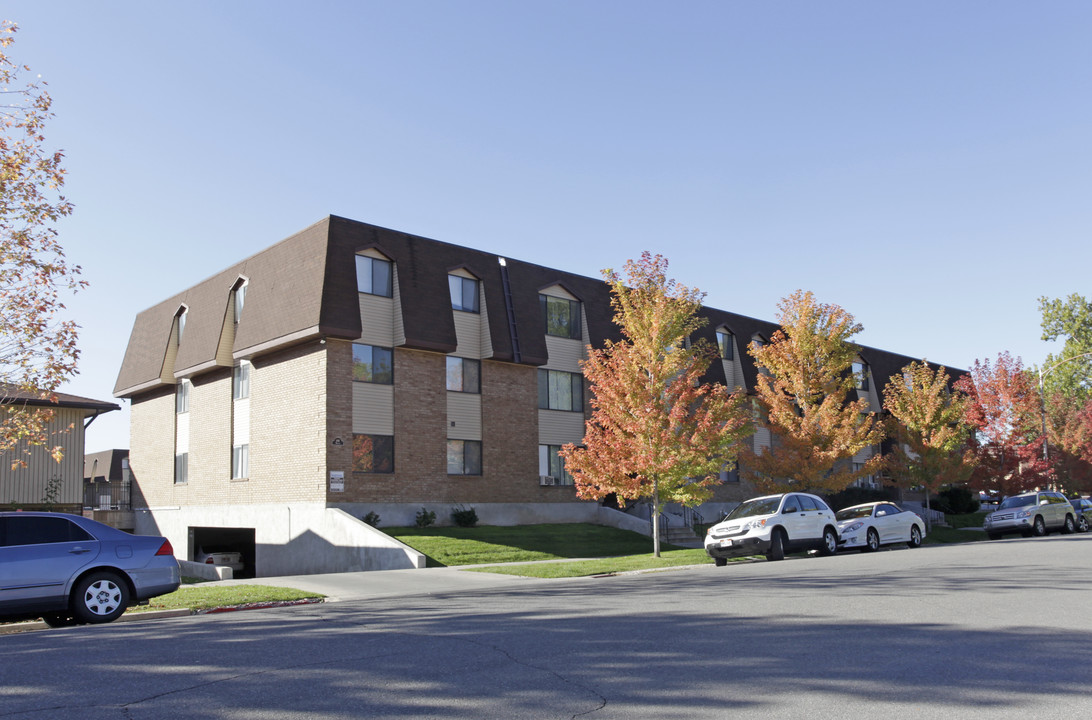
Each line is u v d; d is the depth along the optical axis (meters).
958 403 37.69
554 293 35.53
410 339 29.31
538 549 26.53
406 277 29.94
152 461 37.84
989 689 6.84
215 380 33.78
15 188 16.30
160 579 12.91
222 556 33.91
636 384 25.36
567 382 35.38
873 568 17.61
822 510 24.31
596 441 26.05
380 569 24.45
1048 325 73.25
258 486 30.42
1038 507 34.75
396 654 8.56
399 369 29.72
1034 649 8.42
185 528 34.78
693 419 25.75
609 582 17.59
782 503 23.31
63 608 12.09
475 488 31.36
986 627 9.73
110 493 40.44
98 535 12.61
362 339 28.88
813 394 32.34
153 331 38.59
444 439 30.67
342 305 27.78
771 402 32.50
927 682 7.08
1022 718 6.02
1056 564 17.69
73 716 6.17
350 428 28.17
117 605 12.46
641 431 24.83
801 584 14.62
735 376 42.28
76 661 8.32
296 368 29.17
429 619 11.45
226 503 32.16
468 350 31.91
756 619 10.49
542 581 18.69
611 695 6.75
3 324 16.27
